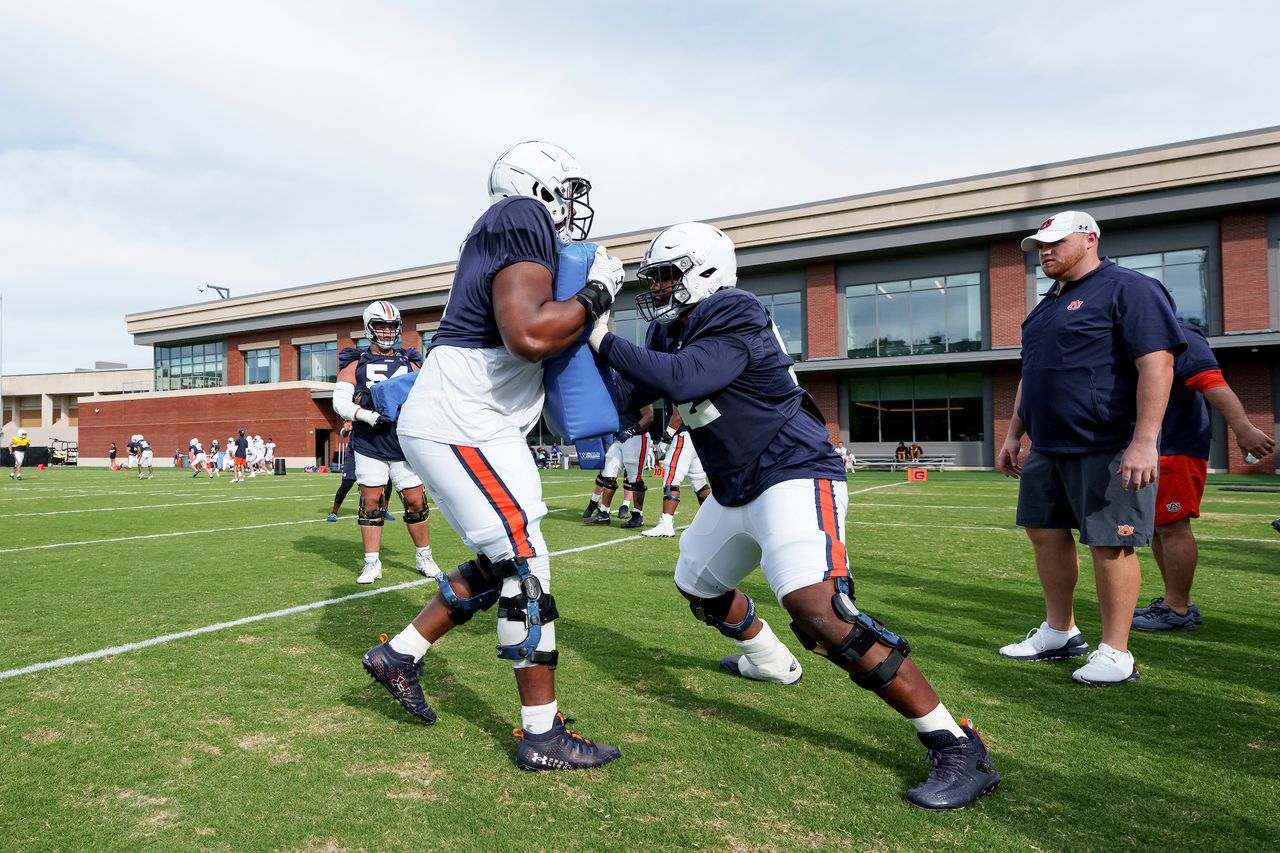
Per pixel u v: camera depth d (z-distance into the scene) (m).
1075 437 3.08
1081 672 3.00
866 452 27.53
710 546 2.57
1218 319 21.98
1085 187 22.81
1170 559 3.86
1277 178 20.59
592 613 4.16
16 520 9.58
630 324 29.75
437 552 6.68
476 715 2.65
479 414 2.28
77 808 1.95
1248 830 1.84
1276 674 3.11
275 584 5.04
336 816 1.91
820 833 1.83
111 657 3.29
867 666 2.03
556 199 2.37
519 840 1.80
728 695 2.85
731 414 2.26
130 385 58.31
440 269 34.44
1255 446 3.61
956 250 25.88
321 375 38.88
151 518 9.90
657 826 1.87
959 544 6.95
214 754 2.29
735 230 27.92
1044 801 2.00
